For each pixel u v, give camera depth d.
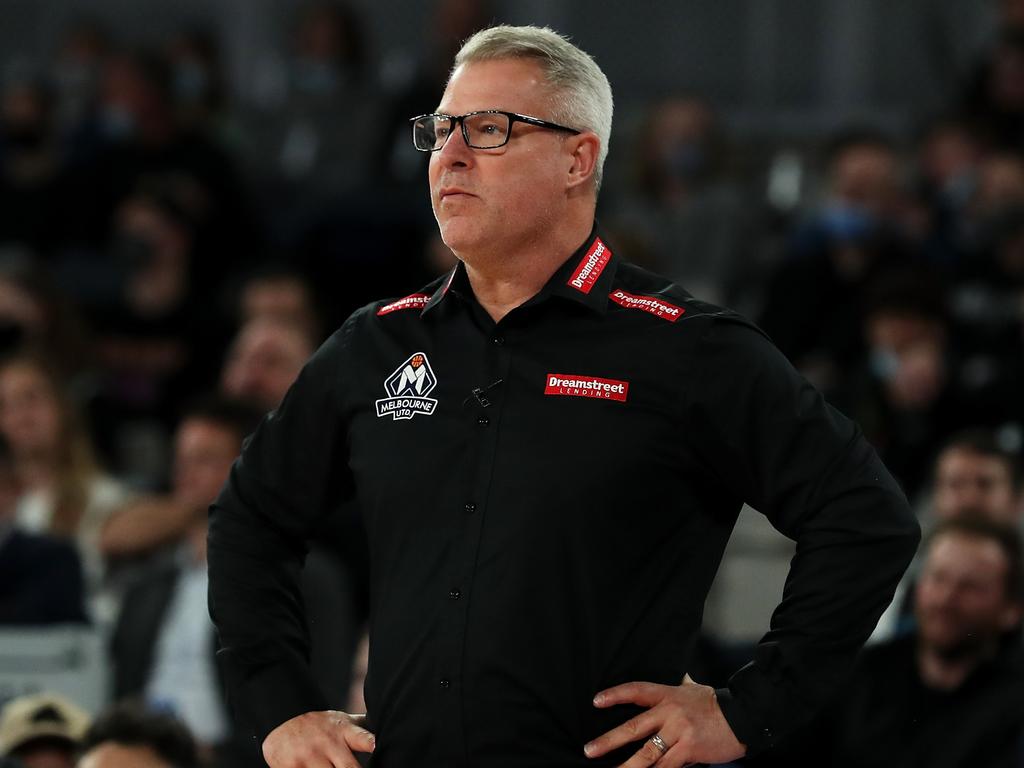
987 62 34.69
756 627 23.95
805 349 27.83
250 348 23.86
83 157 35.50
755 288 31.44
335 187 33.88
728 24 39.69
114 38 41.53
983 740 16.97
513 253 9.81
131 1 41.44
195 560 20.12
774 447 9.44
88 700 18.47
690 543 9.73
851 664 9.41
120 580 21.34
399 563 9.69
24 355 24.83
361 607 20.17
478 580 9.41
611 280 9.98
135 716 15.07
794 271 28.20
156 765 14.84
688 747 9.18
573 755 9.41
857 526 9.27
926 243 29.95
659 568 9.62
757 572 24.12
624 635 9.47
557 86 9.84
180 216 30.44
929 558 17.53
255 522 10.32
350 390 10.10
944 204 32.12
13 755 15.98
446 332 9.99
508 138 9.69
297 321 27.27
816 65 39.44
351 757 9.58
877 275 27.80
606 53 40.00
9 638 18.42
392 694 9.61
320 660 17.86
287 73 35.25
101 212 33.75
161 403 29.22
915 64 39.12
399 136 33.19
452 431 9.69
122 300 30.11
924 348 24.62
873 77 39.25
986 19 38.78
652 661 9.55
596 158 10.04
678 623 9.69
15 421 23.91
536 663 9.34
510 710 9.34
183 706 19.06
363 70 35.22
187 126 33.69
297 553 10.51
